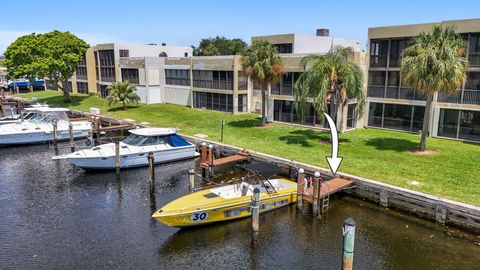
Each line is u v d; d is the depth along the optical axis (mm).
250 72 30328
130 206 17953
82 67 60312
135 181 21594
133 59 48781
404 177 18766
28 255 13547
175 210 15016
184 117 38750
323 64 23797
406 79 21672
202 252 13906
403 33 28172
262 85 30938
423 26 27062
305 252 13844
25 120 32438
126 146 23938
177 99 46562
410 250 13766
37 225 15883
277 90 33781
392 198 17047
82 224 15984
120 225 15914
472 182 17984
